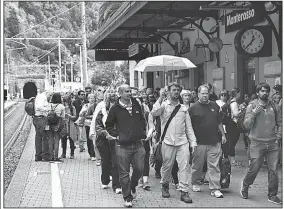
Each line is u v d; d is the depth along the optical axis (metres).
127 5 14.46
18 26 62.09
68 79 82.56
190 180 9.83
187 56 20.38
